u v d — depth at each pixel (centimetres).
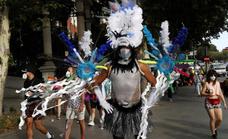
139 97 664
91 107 1363
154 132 1211
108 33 665
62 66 1627
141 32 663
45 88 725
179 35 679
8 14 1393
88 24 2375
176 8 2602
